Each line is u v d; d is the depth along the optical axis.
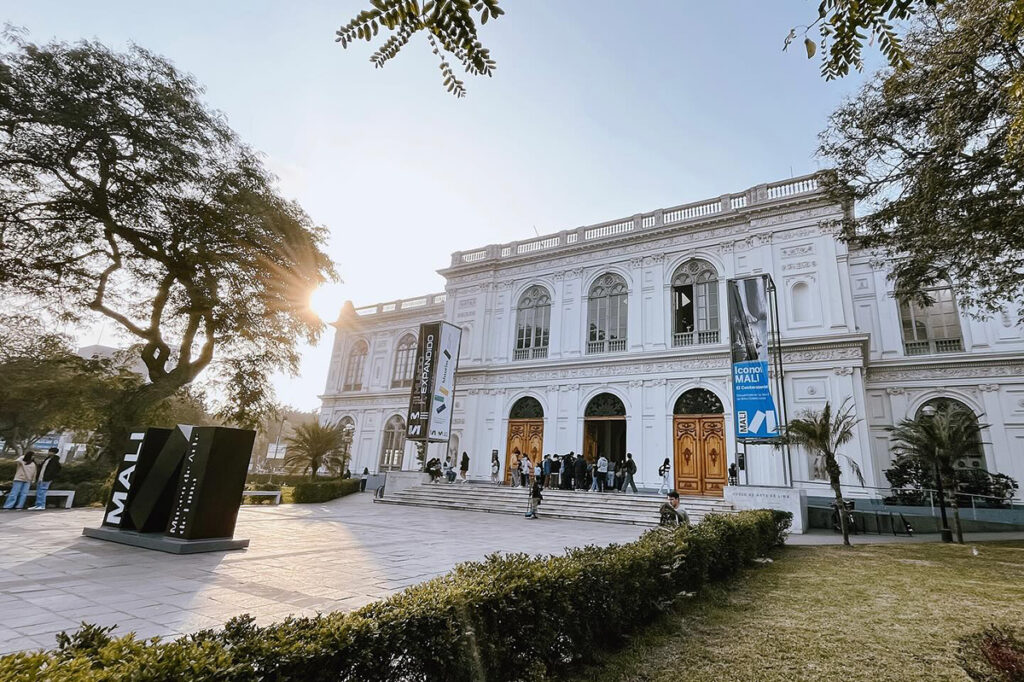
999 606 6.39
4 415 18.98
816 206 20.89
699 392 21.75
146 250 17.41
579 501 18.31
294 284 19.69
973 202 9.28
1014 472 18.30
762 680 4.20
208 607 5.35
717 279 22.69
